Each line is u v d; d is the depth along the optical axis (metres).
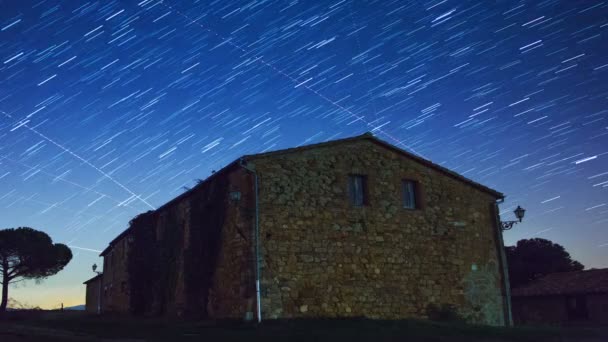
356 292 16.61
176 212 20.52
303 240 16.23
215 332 13.45
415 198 18.98
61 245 37.66
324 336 12.66
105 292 31.03
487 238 19.86
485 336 14.05
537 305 29.34
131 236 23.78
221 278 16.62
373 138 18.38
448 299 18.23
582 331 16.38
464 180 19.89
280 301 15.40
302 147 16.98
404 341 12.47
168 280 20.27
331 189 17.17
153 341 12.38
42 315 28.86
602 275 28.45
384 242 17.58
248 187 16.12
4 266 35.09
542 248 39.72
